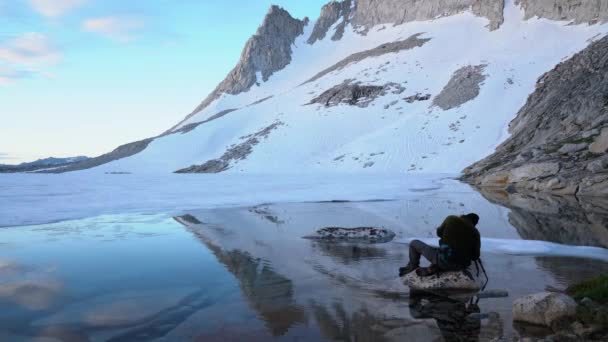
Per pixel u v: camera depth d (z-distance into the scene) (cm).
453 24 15762
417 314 535
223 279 743
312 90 14312
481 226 1405
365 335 462
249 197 2848
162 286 697
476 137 7425
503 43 11969
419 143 7931
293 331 479
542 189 2950
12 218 1762
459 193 2959
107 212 1995
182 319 529
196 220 1656
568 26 11519
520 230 1313
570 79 6400
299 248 1041
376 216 1742
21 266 866
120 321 524
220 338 459
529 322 497
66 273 800
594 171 2745
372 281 721
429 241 1125
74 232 1353
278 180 5278
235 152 10800
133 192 3388
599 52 6531
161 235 1279
